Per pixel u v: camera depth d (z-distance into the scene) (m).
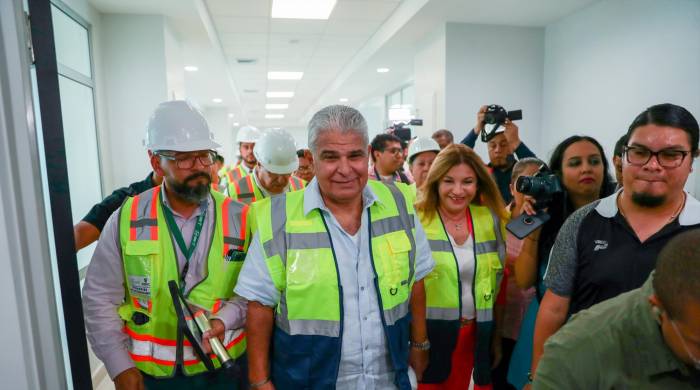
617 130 3.55
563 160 1.48
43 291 0.82
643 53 3.26
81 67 3.32
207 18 4.50
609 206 1.09
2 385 0.80
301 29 5.24
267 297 1.04
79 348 0.92
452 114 4.46
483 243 1.56
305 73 8.17
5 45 0.77
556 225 1.45
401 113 5.44
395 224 1.09
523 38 4.52
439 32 4.52
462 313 1.53
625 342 0.69
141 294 1.21
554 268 1.16
